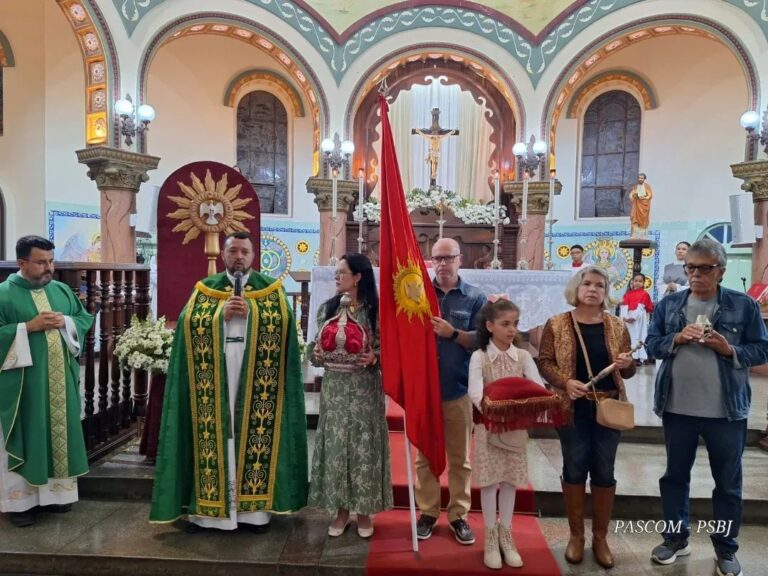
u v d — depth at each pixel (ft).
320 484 10.23
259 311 10.32
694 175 34.45
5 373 10.56
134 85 27.09
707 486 12.22
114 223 26.61
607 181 37.06
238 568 9.62
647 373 21.83
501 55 31.89
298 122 37.93
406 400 9.57
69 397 11.17
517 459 9.41
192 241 13.12
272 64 37.04
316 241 38.01
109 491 12.08
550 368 9.42
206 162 12.82
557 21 30.89
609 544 10.59
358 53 32.04
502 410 8.69
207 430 10.23
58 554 9.84
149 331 12.34
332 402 10.13
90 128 26.63
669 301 9.71
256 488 10.30
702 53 33.76
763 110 25.62
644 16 29.09
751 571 9.87
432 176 33.35
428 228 33.04
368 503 9.96
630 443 14.70
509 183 32.12
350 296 10.32
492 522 9.51
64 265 12.21
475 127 34.96
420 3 31.86
